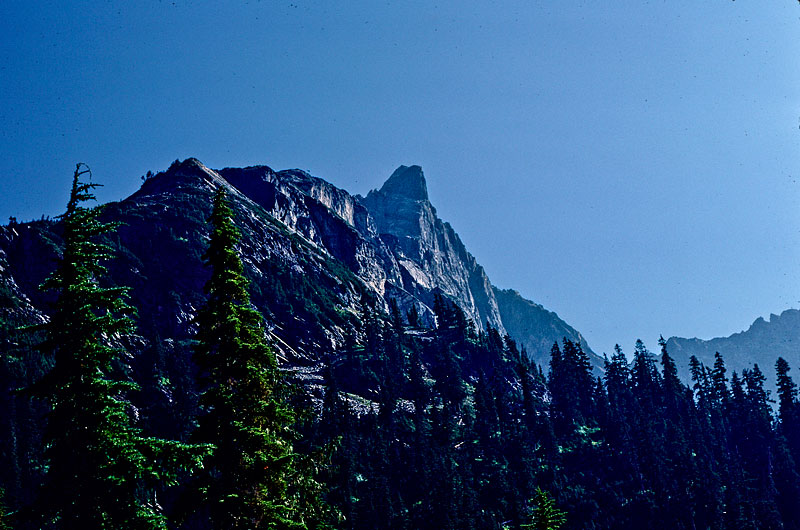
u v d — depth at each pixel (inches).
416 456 5339.6
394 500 4682.6
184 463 922.1
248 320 1178.6
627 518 5433.1
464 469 5526.6
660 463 5910.4
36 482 4468.5
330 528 1156.5
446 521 4471.0
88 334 948.0
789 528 5693.9
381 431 5930.1
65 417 913.5
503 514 5044.3
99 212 1014.4
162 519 907.4
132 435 936.9
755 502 5620.1
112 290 977.5
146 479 900.0
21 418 4960.6
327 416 5777.6
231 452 1071.6
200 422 1106.1
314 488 1134.4
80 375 937.5
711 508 5423.2
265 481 1061.8
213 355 1142.3
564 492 5625.0
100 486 880.9
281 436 1158.3
